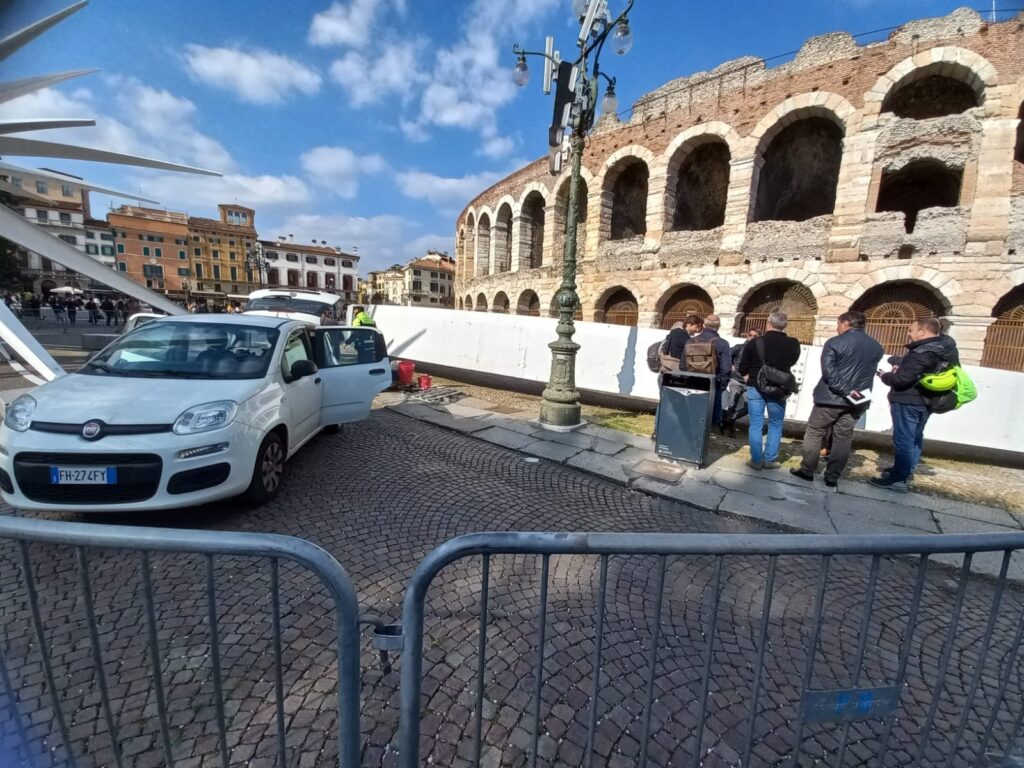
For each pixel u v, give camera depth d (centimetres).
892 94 1373
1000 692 149
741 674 223
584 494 457
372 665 217
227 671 207
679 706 201
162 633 228
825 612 279
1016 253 1155
